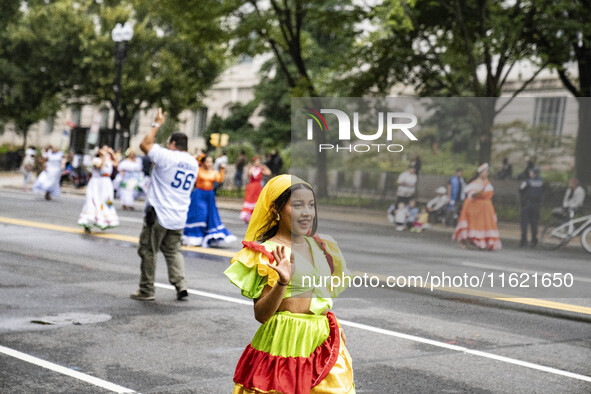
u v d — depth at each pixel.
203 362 5.98
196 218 13.31
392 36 21.81
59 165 24.98
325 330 3.27
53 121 52.81
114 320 7.42
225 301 8.57
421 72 22.36
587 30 17.83
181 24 24.36
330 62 24.48
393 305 8.45
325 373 3.17
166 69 37.56
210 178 13.34
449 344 6.80
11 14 40.50
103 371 5.66
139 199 28.73
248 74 43.44
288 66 35.09
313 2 23.25
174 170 8.31
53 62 37.97
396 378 5.68
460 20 19.41
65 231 15.05
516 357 6.40
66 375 5.53
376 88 22.73
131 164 23.38
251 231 3.28
